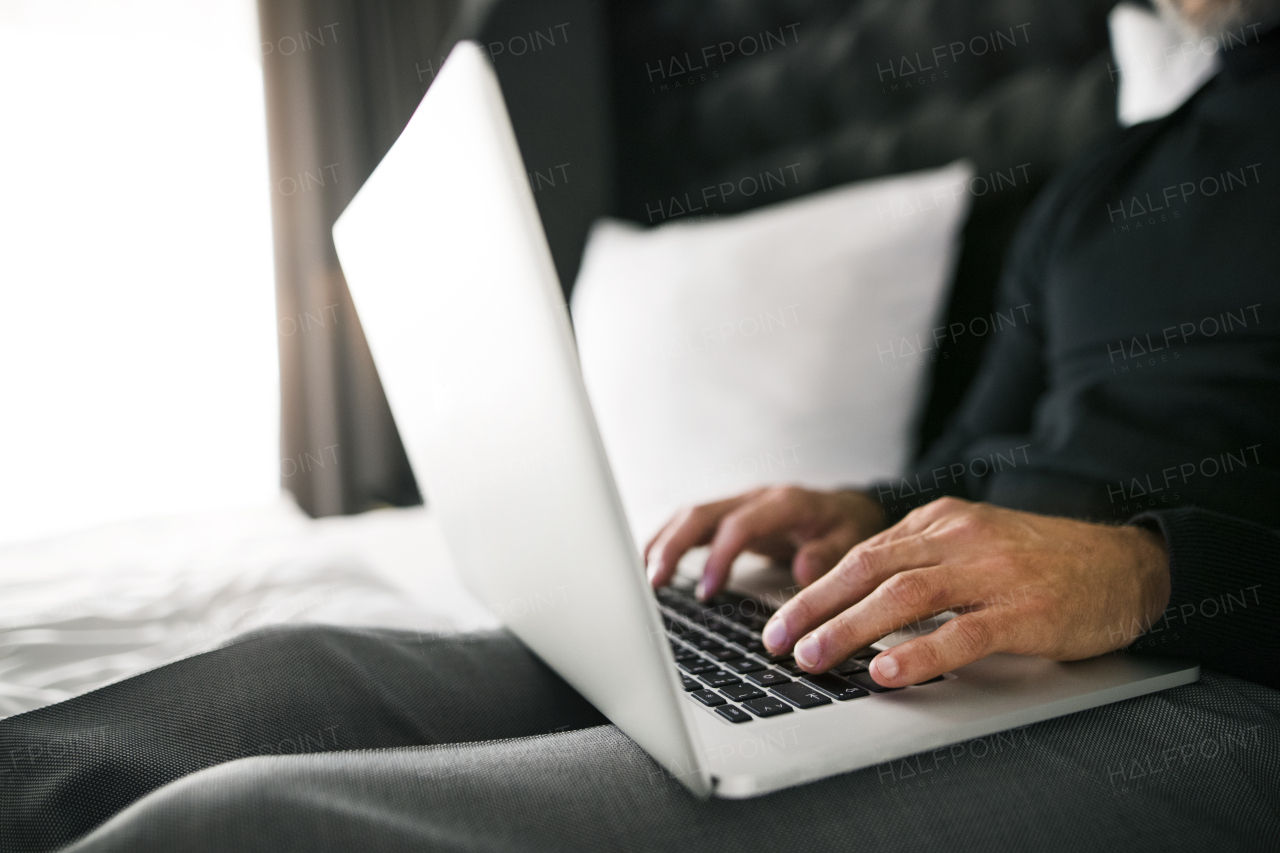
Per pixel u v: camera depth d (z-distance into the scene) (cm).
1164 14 103
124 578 90
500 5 196
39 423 176
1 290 174
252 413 192
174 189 187
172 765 49
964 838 38
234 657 56
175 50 187
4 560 101
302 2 192
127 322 183
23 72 176
